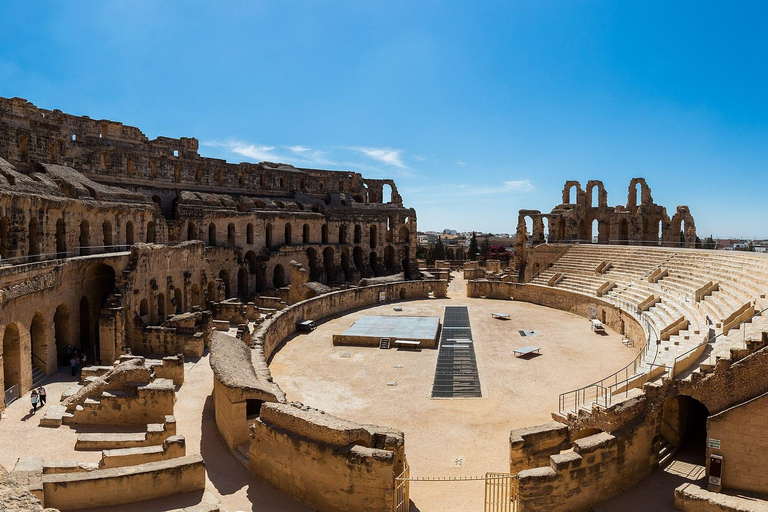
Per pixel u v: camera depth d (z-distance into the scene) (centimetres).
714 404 2183
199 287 5578
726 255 4556
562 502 1886
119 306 3778
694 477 2194
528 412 2794
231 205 7006
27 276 3069
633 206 7850
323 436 1895
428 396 3061
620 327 4575
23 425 2534
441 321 5316
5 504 1405
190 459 1903
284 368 3653
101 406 2594
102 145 6078
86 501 1719
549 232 7956
